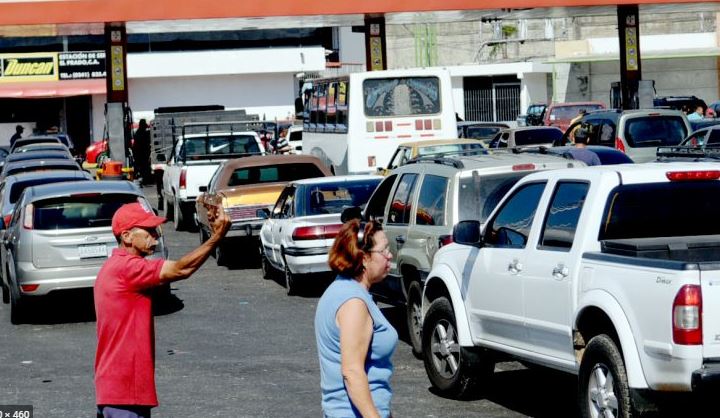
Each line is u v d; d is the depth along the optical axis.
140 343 7.77
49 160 31.25
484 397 12.12
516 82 64.81
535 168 13.51
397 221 14.83
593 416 9.27
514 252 10.66
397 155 26.64
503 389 12.54
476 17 39.94
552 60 62.97
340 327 6.48
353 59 75.81
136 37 71.06
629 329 8.77
